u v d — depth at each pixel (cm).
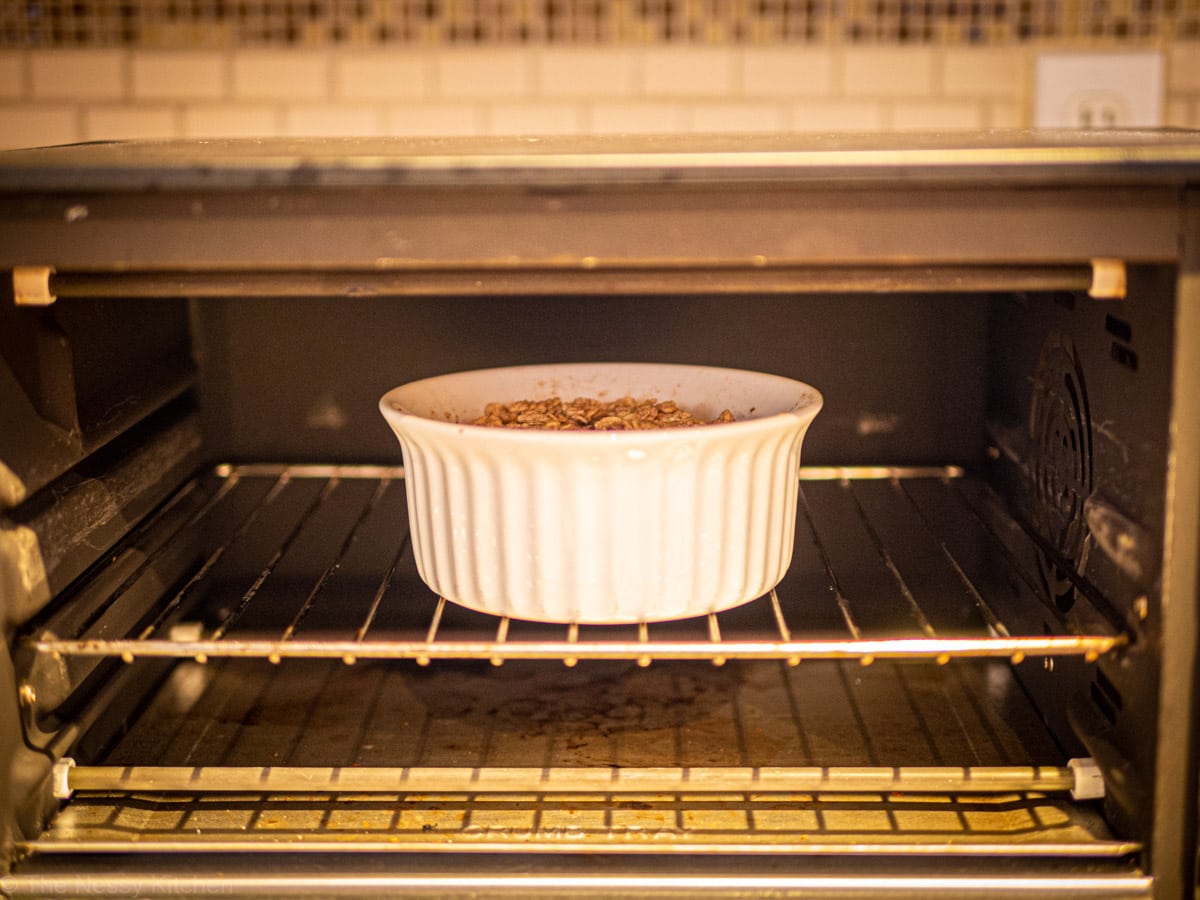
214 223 53
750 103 120
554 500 61
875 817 63
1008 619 82
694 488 62
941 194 53
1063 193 53
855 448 91
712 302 88
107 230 54
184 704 78
